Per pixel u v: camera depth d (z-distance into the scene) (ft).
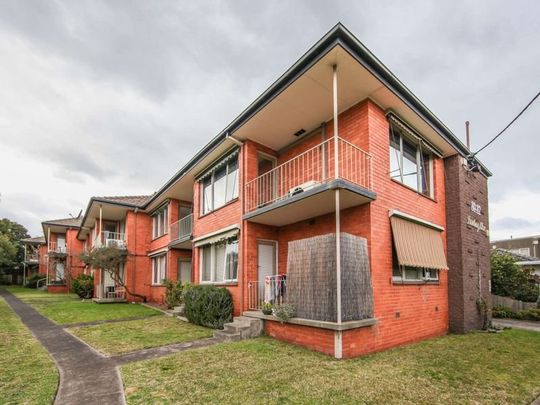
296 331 26.58
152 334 31.89
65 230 113.80
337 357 22.40
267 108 31.65
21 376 19.27
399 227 30.27
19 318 43.65
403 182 33.14
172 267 58.75
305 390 16.78
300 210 31.17
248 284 35.12
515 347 28.68
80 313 47.83
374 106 30.04
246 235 35.88
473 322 37.68
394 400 15.74
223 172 43.88
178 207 62.95
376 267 27.12
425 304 32.78
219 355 23.34
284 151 40.01
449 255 38.04
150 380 18.47
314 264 25.88
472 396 16.58
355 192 25.40
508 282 63.10
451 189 39.37
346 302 23.71
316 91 28.86
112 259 64.23
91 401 15.81
